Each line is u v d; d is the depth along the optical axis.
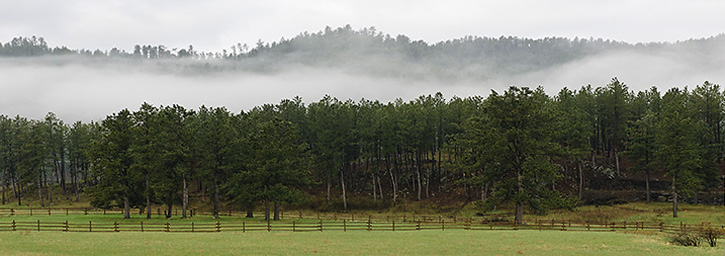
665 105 71.06
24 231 38.72
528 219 56.50
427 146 73.62
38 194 87.00
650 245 31.02
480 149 52.72
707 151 62.12
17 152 79.75
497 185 48.88
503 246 30.33
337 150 69.94
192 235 36.16
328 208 71.50
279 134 56.53
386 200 72.56
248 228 43.25
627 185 69.88
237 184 56.25
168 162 54.25
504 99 48.66
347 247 29.66
